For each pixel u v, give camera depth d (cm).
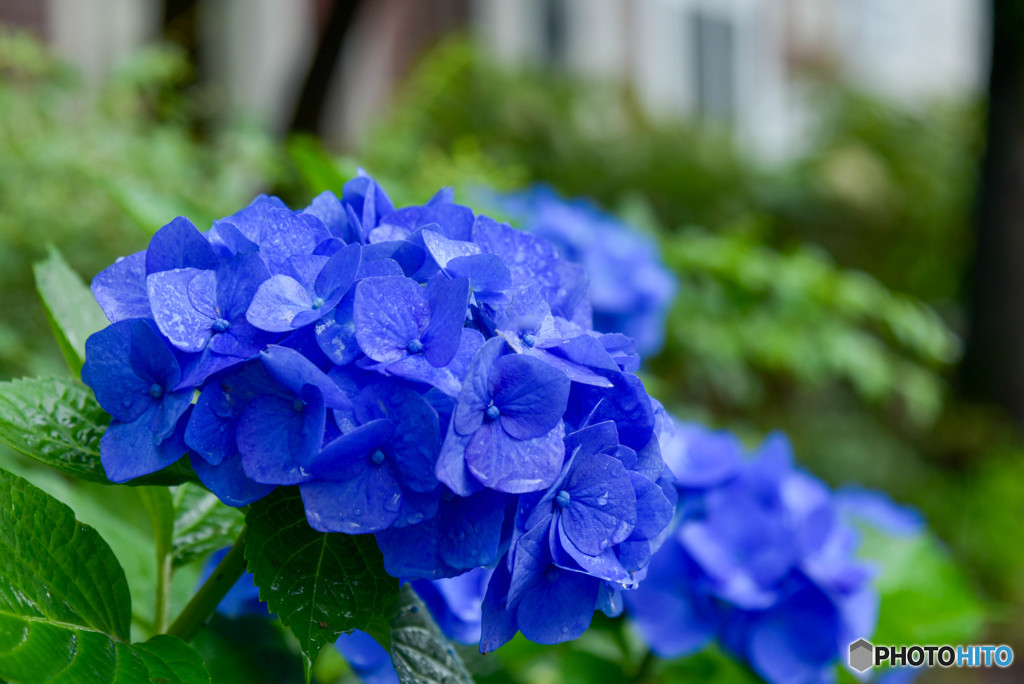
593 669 85
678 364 194
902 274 486
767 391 327
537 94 408
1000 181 409
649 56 559
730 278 174
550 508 61
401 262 63
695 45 593
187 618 66
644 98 521
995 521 306
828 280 178
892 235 494
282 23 352
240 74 344
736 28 611
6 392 65
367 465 60
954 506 324
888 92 639
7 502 61
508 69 420
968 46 764
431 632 67
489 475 60
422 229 63
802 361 179
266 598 60
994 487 319
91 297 72
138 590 77
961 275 473
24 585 60
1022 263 402
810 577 78
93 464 64
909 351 334
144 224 81
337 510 59
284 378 60
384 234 65
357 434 59
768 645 78
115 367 62
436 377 60
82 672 58
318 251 63
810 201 468
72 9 302
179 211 83
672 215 401
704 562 78
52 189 123
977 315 411
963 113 549
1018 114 407
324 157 89
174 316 61
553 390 60
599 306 115
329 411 60
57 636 59
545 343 62
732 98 612
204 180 158
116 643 60
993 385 403
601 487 62
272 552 61
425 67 375
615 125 440
